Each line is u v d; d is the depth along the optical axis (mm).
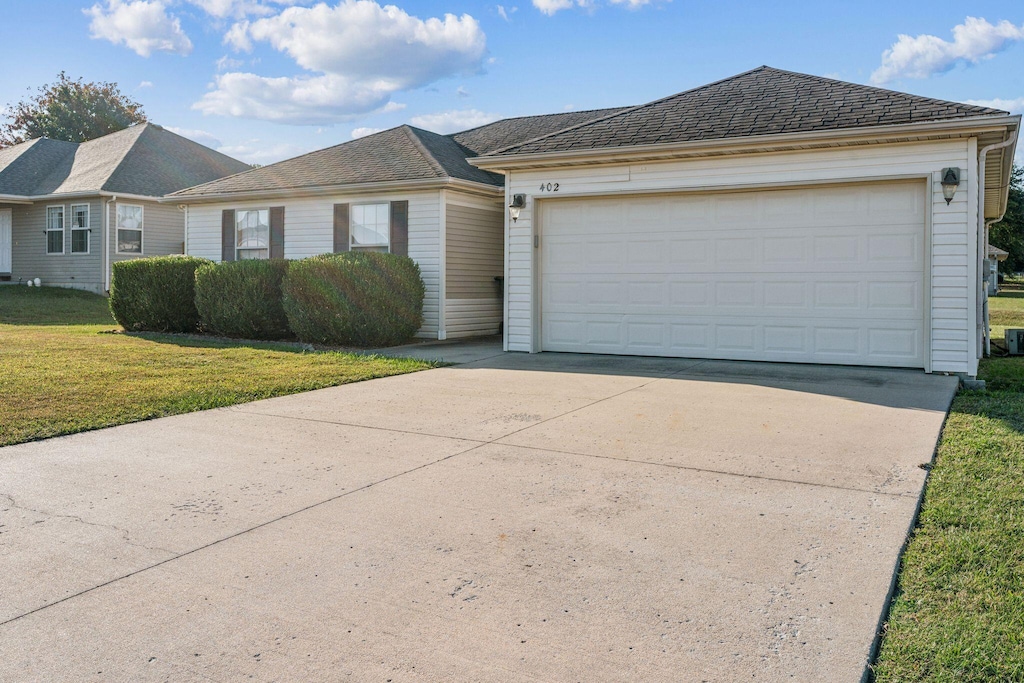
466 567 3352
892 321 9555
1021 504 4051
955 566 3258
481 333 15203
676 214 10727
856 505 4113
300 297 12578
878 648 2611
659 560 3402
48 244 23344
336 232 15117
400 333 13102
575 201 11375
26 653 2627
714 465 4977
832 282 9844
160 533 3783
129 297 14344
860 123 9180
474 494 4387
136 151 23766
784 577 3199
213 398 7406
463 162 15883
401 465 5031
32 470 4926
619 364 10172
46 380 8133
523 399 7512
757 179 10047
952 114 8836
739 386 8242
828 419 6434
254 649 2656
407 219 14336
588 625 2811
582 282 11406
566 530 3793
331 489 4508
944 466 4852
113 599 3051
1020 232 49219
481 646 2666
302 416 6699
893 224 9469
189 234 17016
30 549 3574
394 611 2939
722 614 2877
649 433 5938
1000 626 2713
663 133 10539
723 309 10508
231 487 4555
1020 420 6309
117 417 6512
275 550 3561
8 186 23188
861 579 3158
